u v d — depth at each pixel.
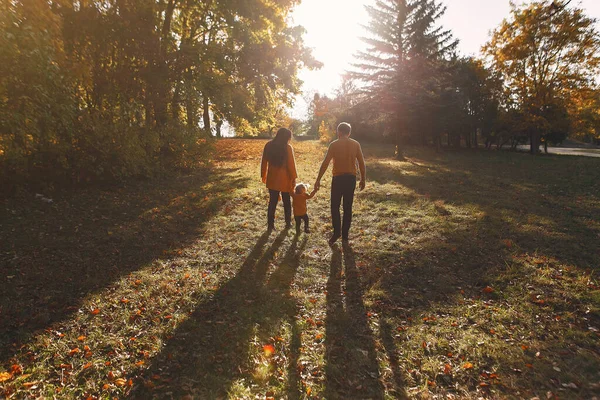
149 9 11.15
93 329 2.99
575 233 5.50
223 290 3.75
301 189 5.47
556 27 24.70
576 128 29.69
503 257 4.59
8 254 4.43
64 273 4.06
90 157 8.32
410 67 21.81
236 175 11.30
